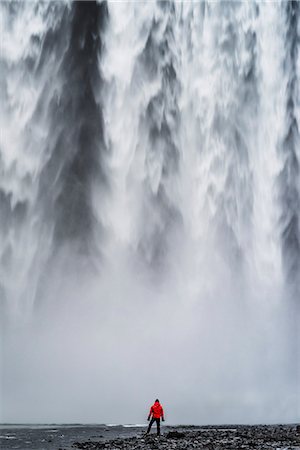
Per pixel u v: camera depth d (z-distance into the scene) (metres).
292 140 51.06
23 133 49.53
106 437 29.78
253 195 49.75
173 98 50.62
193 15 51.62
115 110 50.38
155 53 51.06
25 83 50.09
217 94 50.78
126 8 51.62
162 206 49.09
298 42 52.03
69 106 50.19
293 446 25.91
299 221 49.81
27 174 49.03
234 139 50.34
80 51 50.91
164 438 29.09
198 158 49.97
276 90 51.44
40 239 48.25
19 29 50.69
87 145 49.81
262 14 52.09
